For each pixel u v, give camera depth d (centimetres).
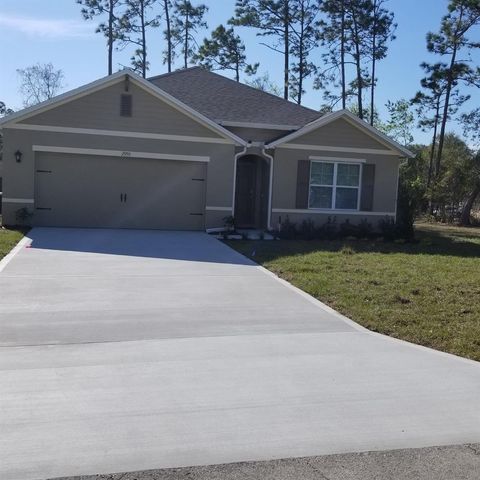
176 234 1700
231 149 1825
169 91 2066
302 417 470
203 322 757
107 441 419
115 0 4016
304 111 2077
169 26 4234
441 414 483
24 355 605
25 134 1692
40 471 377
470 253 1554
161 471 382
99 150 1736
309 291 961
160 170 1798
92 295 886
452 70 3372
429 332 732
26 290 901
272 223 1888
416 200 2059
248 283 1027
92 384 529
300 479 377
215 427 447
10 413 462
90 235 1581
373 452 415
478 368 603
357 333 729
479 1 3139
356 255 1388
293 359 617
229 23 3925
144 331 706
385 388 539
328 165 1930
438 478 384
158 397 502
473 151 3366
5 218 1697
